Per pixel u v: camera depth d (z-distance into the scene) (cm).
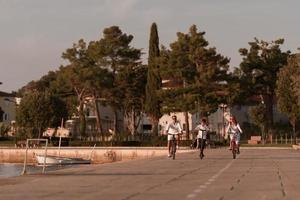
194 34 8969
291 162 3005
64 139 9600
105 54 10131
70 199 1353
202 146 3478
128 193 1487
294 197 1372
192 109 8738
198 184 1742
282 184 1716
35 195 1441
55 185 1719
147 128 11712
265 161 3134
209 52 8756
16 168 5912
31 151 7925
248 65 9956
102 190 1568
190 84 8912
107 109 12394
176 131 3469
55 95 10419
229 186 1667
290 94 8019
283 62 9925
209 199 1345
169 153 3488
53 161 6181
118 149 7638
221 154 4259
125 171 2344
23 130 10025
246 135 10356
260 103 10331
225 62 8969
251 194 1448
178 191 1534
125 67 10081
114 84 10219
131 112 10988
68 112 10912
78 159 6431
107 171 2347
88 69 9888
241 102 9612
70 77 10044
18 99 13888
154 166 2719
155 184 1750
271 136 9200
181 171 2344
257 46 10062
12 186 1684
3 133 11475
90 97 10906
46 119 9950
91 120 12000
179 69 8894
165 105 9000
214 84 8900
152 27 9775
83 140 9731
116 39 10125
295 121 8194
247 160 3272
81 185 1720
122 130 11800
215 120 10712
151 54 9681
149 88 9544
